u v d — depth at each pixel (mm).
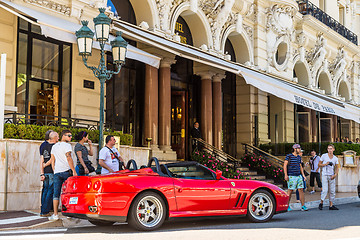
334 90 28297
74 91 12484
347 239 6066
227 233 6660
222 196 7902
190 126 18469
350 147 18641
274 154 19750
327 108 18625
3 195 9211
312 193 16297
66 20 11258
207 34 17953
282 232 6785
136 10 15570
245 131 20750
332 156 11375
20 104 11344
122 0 15250
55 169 8172
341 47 28797
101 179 6953
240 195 8117
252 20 20750
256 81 14820
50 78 12039
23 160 9508
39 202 9703
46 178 8469
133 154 11859
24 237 6305
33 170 9648
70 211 7090
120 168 9242
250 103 20750
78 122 11734
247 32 20406
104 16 9562
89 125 11492
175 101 18266
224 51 20172
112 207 6863
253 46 20734
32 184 9617
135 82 15773
